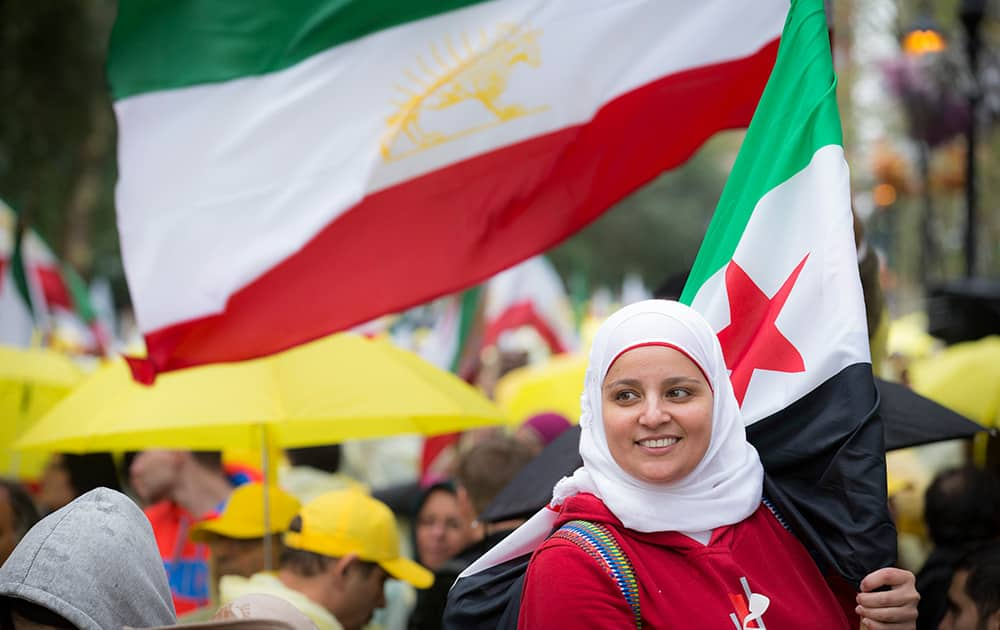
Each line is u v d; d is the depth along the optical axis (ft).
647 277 182.60
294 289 17.04
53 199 85.20
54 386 28.50
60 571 10.56
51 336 40.01
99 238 104.63
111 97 17.35
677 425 11.05
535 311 48.01
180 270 17.19
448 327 40.37
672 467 11.00
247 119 17.38
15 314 34.45
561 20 17.22
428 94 17.20
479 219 17.13
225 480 24.62
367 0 17.24
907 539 22.24
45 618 10.74
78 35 79.66
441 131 17.19
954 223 65.72
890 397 16.20
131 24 17.31
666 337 11.18
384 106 17.25
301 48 17.31
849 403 11.81
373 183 17.10
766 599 11.01
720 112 17.22
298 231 17.04
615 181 17.24
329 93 17.30
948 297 28.89
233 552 20.18
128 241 17.28
